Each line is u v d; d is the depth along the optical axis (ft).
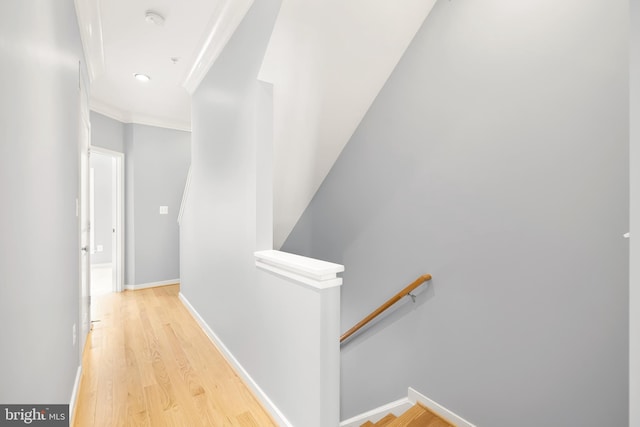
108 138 12.93
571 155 4.23
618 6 3.79
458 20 5.54
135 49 8.69
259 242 6.04
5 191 2.62
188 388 6.34
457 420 5.79
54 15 4.25
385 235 7.30
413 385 6.70
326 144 8.05
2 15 2.54
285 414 5.16
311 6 5.11
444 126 5.86
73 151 5.72
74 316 5.82
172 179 14.83
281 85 6.18
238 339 6.93
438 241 6.08
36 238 3.45
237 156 6.88
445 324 6.00
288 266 4.91
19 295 2.94
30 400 3.23
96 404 5.79
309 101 6.76
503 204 5.00
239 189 6.79
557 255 4.41
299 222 10.44
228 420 5.42
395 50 6.46
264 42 5.60
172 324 9.77
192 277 10.66
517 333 4.89
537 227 4.60
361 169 7.88
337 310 4.57
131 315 10.55
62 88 4.76
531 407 4.75
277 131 7.10
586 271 4.14
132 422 5.33
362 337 8.02
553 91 4.37
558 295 4.41
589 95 4.04
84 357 7.58
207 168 9.00
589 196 4.09
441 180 5.97
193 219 10.53
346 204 8.44
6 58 2.63
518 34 4.73
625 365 3.85
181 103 12.59
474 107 5.35
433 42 5.98
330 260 9.12
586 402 4.17
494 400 5.23
